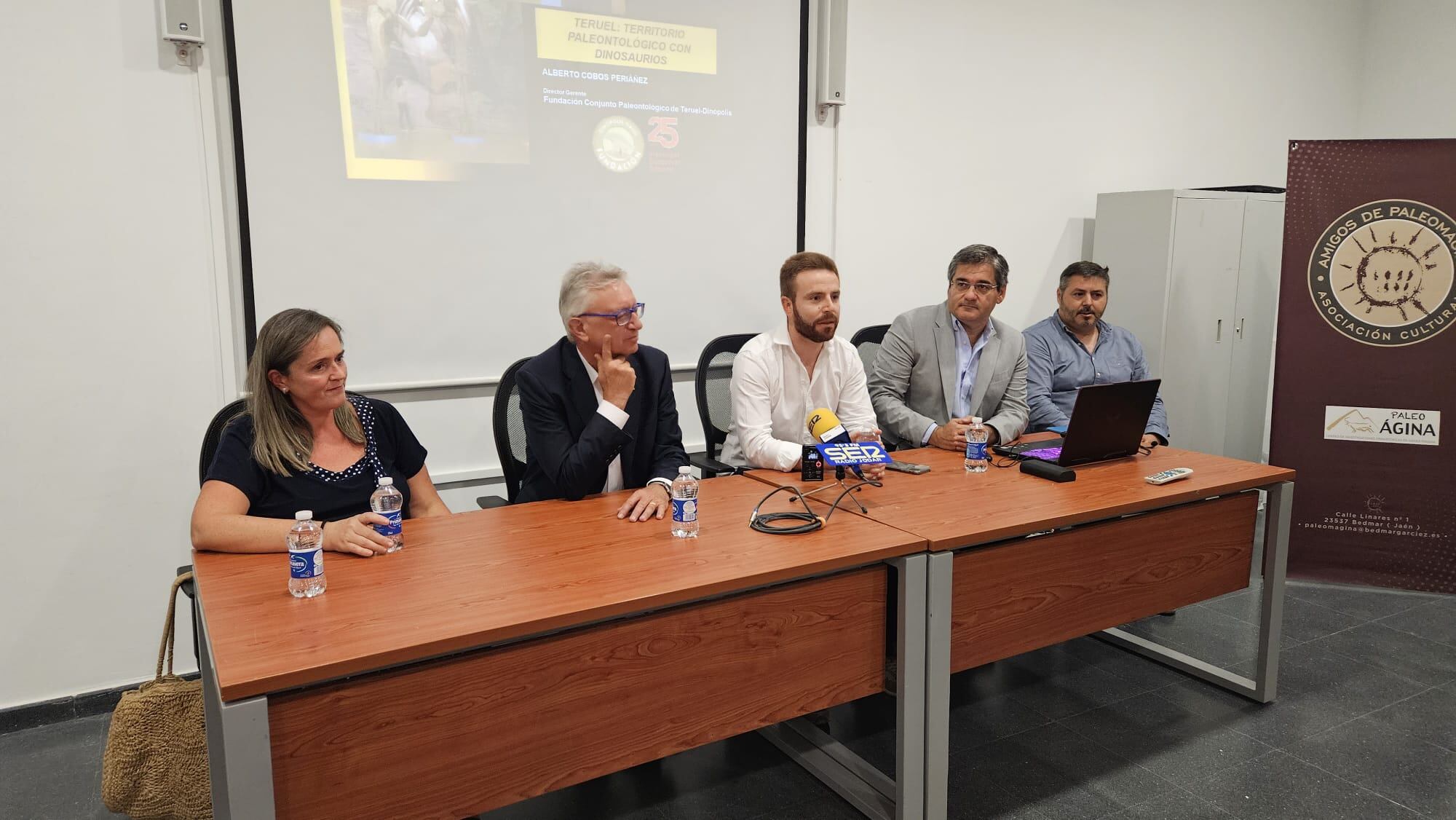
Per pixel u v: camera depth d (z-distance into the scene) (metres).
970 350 2.79
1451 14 4.34
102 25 2.25
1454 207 3.01
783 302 2.37
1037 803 1.89
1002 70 3.73
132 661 2.47
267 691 1.10
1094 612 1.99
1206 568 2.21
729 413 2.67
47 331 2.28
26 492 2.30
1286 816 1.84
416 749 1.25
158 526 2.46
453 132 2.71
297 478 1.75
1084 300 3.05
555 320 2.94
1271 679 2.34
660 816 1.89
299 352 1.68
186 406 2.46
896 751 1.75
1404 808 1.86
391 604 1.33
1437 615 2.99
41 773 2.11
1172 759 2.08
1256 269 3.99
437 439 2.81
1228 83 4.36
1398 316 3.10
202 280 2.44
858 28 3.36
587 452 1.87
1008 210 3.86
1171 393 3.84
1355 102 4.79
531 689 1.33
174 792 1.76
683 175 3.11
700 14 3.06
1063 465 2.27
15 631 2.33
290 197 2.51
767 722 1.57
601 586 1.40
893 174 3.54
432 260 2.72
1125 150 4.13
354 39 2.54
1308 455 3.27
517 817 1.89
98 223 2.30
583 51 2.88
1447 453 3.09
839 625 1.63
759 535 1.69
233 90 2.41
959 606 1.75
